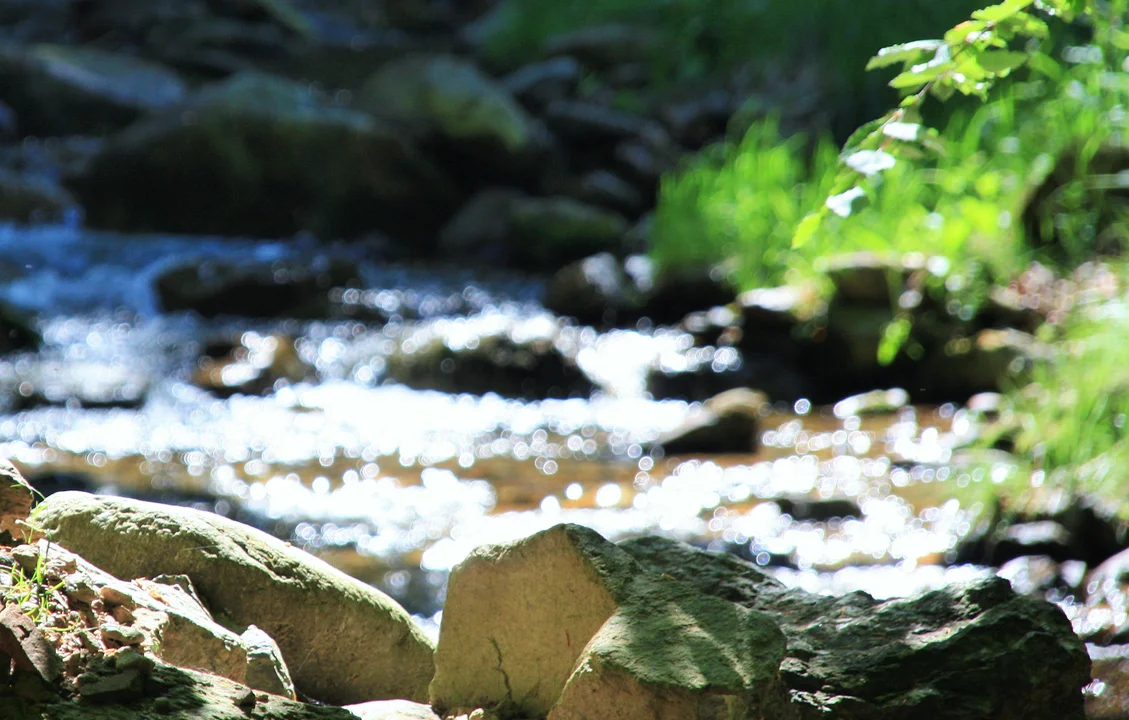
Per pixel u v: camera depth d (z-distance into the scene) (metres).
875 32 17.06
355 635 3.46
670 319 12.70
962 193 11.98
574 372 11.23
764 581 3.54
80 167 17.08
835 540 7.02
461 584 3.15
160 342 11.82
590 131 18.66
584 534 2.99
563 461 8.96
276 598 3.33
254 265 13.37
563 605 2.95
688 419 9.38
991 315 10.56
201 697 2.55
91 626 2.79
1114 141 10.95
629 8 21.88
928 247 11.48
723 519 7.45
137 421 9.59
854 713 2.95
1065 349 8.67
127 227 16.50
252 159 16.69
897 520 7.27
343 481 8.25
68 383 10.21
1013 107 12.34
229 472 8.34
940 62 2.97
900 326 10.41
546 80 20.09
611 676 2.57
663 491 8.11
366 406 10.45
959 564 6.59
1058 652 3.11
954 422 9.62
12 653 2.43
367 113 18.14
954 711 2.98
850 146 3.09
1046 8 3.04
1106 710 4.38
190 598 3.16
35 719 2.34
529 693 3.02
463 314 13.47
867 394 10.52
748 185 13.59
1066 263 10.98
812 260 12.08
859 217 12.04
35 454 8.52
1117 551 6.33
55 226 16.05
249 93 17.02
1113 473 6.79
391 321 13.18
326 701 3.44
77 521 3.33
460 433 9.74
